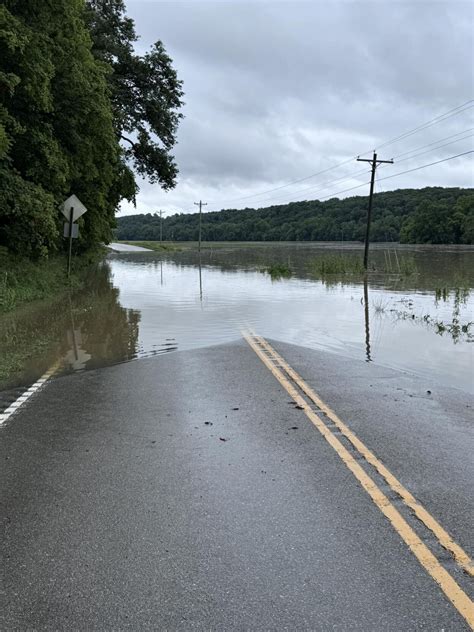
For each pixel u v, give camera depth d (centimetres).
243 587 328
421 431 606
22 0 1709
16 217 1762
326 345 1118
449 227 11700
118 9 3105
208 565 350
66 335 1200
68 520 409
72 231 2025
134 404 708
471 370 911
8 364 916
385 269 3597
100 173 2534
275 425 624
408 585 329
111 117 2173
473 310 1662
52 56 1845
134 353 1026
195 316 1498
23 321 1350
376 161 3531
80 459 525
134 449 551
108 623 299
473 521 408
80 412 674
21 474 491
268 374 866
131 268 3819
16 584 333
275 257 5678
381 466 508
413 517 412
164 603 314
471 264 4275
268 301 1866
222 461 520
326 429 610
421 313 1588
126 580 335
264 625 296
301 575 339
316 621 298
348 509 425
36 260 2227
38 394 755
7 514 419
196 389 780
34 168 1858
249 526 399
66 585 331
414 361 976
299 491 455
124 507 428
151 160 3500
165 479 479
